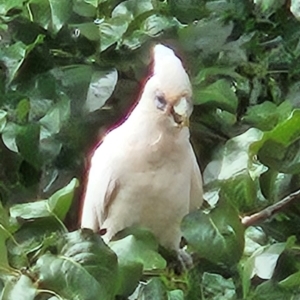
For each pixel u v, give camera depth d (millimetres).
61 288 3264
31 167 4918
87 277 3273
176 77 3881
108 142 4207
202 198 4258
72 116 4887
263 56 5285
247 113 4852
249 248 3729
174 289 3670
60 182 4941
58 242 3361
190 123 4883
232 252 3436
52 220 3727
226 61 5184
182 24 5277
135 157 4078
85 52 5055
